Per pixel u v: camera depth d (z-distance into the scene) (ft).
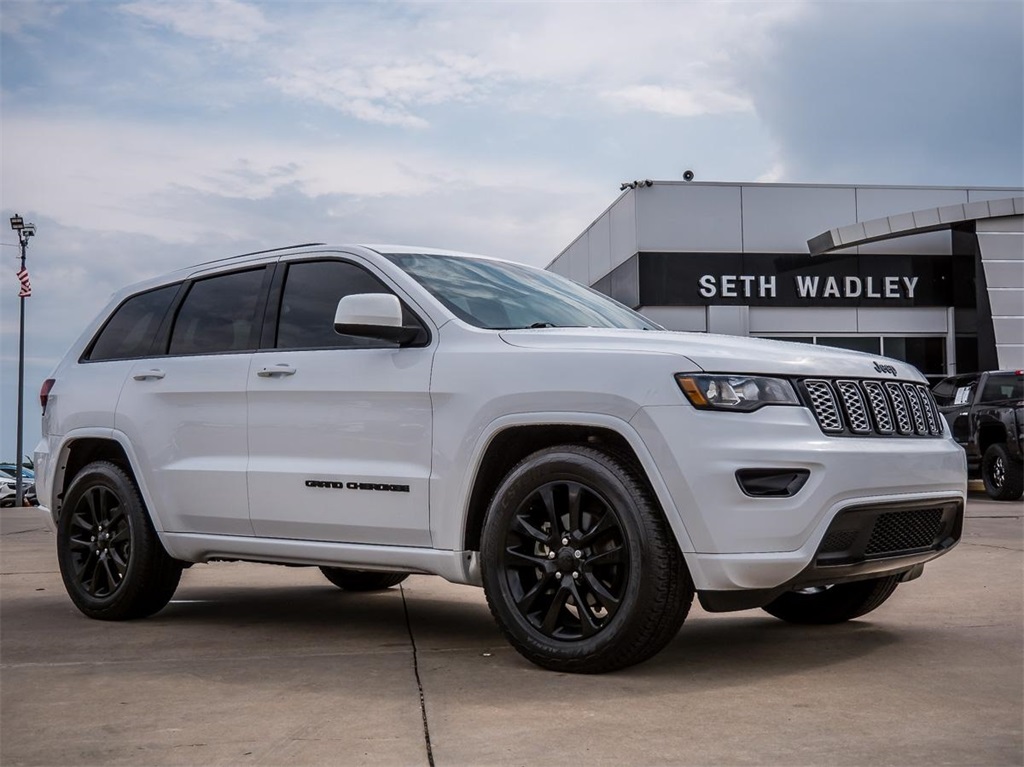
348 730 10.85
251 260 17.78
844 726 10.75
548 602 13.66
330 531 15.48
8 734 10.91
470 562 14.30
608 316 16.39
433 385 14.34
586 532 13.15
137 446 17.93
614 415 12.86
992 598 19.13
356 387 15.11
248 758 10.00
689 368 12.64
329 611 19.13
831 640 15.43
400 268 15.69
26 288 106.63
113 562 18.38
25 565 28.12
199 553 17.20
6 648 15.69
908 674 13.12
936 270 72.38
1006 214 68.13
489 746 10.21
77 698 12.43
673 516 12.42
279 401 16.03
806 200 71.31
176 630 17.22
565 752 9.98
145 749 10.34
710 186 70.54
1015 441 45.96
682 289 70.23
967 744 10.12
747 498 12.25
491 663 13.98
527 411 13.48
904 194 72.13
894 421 13.87
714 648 14.83
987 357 69.15
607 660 12.92
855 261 71.67
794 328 71.56
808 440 12.65
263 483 16.06
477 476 14.07
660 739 10.35
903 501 13.28
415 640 15.93
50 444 19.75
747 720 11.00
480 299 15.47
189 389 17.25
